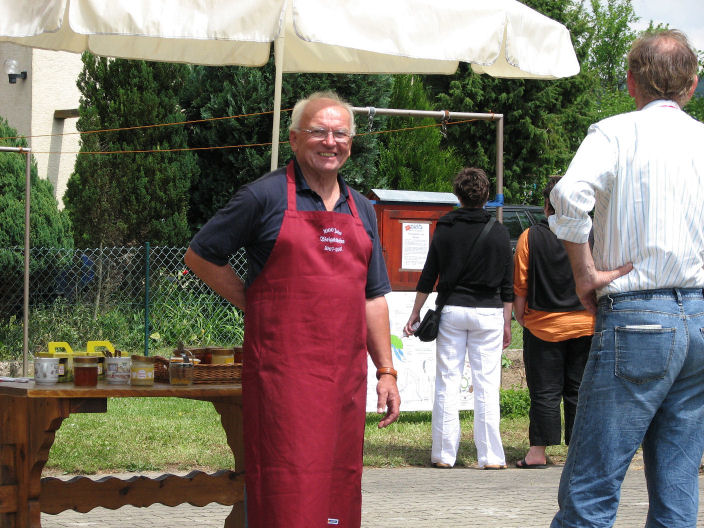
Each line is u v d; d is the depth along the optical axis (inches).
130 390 168.2
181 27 191.9
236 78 712.4
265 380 146.0
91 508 189.5
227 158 719.1
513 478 291.7
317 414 144.5
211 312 578.2
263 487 145.2
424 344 374.6
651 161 145.9
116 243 655.8
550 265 298.0
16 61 741.3
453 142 1414.9
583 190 144.1
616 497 145.9
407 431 366.6
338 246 148.8
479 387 304.8
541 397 306.3
